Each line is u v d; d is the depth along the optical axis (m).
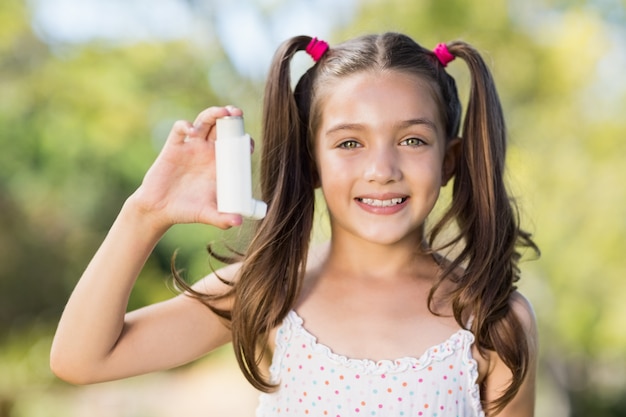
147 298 12.09
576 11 8.66
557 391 10.30
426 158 2.20
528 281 8.67
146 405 11.71
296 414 2.19
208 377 13.20
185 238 11.91
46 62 9.39
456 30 8.35
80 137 9.62
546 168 8.44
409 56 2.30
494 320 2.23
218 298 2.28
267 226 2.31
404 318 2.23
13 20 9.19
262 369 2.32
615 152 8.52
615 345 8.69
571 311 8.61
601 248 8.41
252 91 8.35
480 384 2.24
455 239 2.36
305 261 2.31
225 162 1.96
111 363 2.12
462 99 5.13
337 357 2.18
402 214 2.19
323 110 2.28
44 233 11.04
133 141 9.54
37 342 11.44
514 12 8.67
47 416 11.04
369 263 2.28
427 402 2.15
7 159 9.98
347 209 2.21
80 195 10.80
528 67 8.58
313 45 2.40
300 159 2.39
